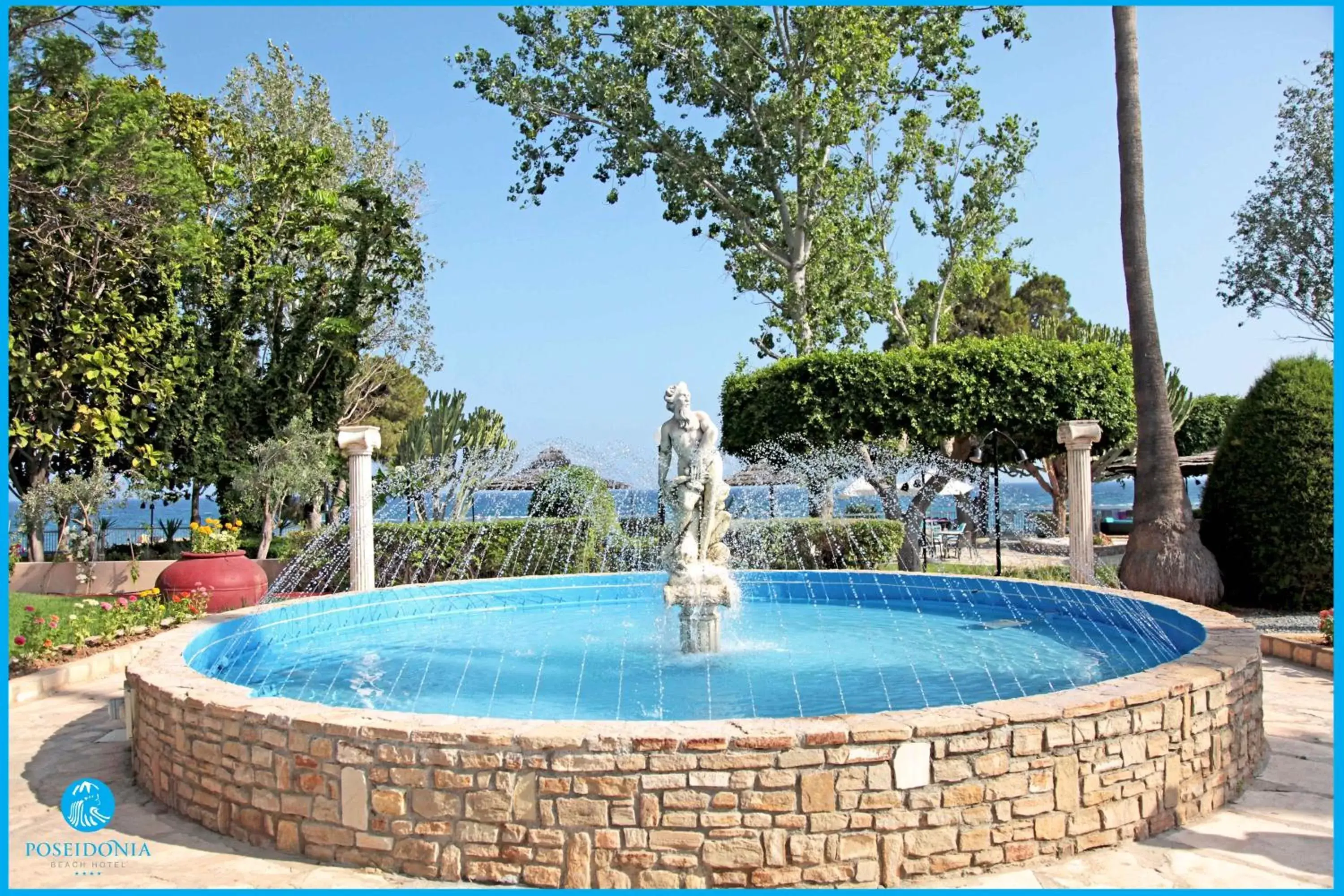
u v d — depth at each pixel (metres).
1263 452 14.01
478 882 4.92
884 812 4.85
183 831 5.74
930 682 7.83
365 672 8.80
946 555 23.52
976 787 4.98
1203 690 5.86
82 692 9.75
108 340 18.75
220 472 21.27
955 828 4.94
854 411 18.56
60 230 16.52
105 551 20.94
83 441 18.69
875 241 28.06
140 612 12.62
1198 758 5.80
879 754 4.85
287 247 23.70
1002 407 18.02
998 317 45.34
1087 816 5.24
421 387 33.62
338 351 23.66
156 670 6.84
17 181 15.83
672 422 9.59
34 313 17.58
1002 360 18.14
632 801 4.80
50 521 19.78
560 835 4.84
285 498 23.12
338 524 18.16
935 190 27.86
